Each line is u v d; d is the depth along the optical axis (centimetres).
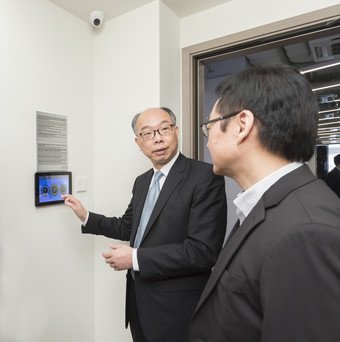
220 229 108
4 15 131
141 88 163
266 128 54
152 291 110
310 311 40
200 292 109
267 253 45
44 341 150
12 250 135
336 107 230
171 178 117
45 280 151
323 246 40
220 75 263
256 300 49
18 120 138
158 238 112
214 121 61
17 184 137
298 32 145
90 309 179
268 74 55
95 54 181
